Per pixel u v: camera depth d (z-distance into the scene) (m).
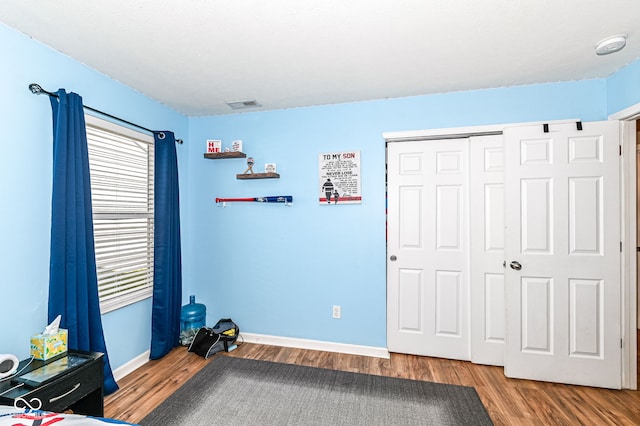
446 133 2.55
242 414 1.89
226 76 2.26
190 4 1.46
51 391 1.42
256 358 2.67
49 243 1.85
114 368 2.31
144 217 2.64
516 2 1.47
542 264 2.27
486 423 1.80
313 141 2.87
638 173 3.21
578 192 2.21
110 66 2.10
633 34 1.73
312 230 2.88
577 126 2.21
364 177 2.76
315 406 1.97
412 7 1.50
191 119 3.19
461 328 2.61
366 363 2.57
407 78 2.30
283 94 2.60
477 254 2.53
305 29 1.68
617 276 2.16
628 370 2.16
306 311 2.90
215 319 3.13
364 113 2.75
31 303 1.76
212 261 3.13
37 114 1.79
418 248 2.69
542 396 2.08
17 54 1.68
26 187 1.74
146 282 2.64
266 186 2.99
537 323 2.28
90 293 1.99
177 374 2.38
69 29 1.67
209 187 3.14
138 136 2.52
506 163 2.33
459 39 1.79
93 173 2.17
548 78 2.31
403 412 1.91
